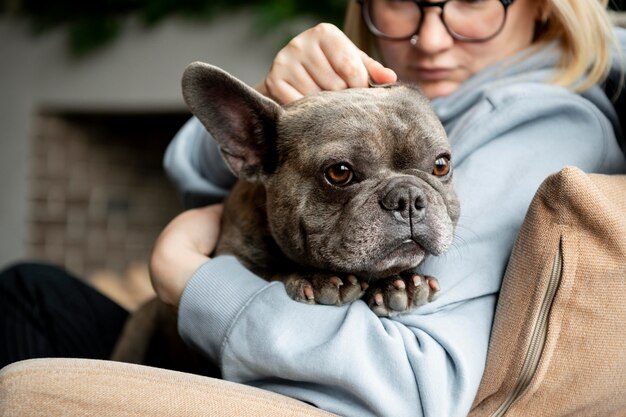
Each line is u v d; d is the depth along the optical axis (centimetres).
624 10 293
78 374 160
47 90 712
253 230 226
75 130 738
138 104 681
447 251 196
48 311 295
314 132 206
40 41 714
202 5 650
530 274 176
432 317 185
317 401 177
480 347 181
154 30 670
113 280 656
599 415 192
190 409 160
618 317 173
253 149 223
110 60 689
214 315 191
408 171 202
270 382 186
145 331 280
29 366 161
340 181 200
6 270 320
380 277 198
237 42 643
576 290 171
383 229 191
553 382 175
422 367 172
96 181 745
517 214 200
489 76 245
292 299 192
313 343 176
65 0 696
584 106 217
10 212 728
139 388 160
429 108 216
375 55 300
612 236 168
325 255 200
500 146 212
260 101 217
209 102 222
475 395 181
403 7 258
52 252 733
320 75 222
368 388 169
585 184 169
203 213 249
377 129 201
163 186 757
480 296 192
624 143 250
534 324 174
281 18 613
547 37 254
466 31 250
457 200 207
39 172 730
